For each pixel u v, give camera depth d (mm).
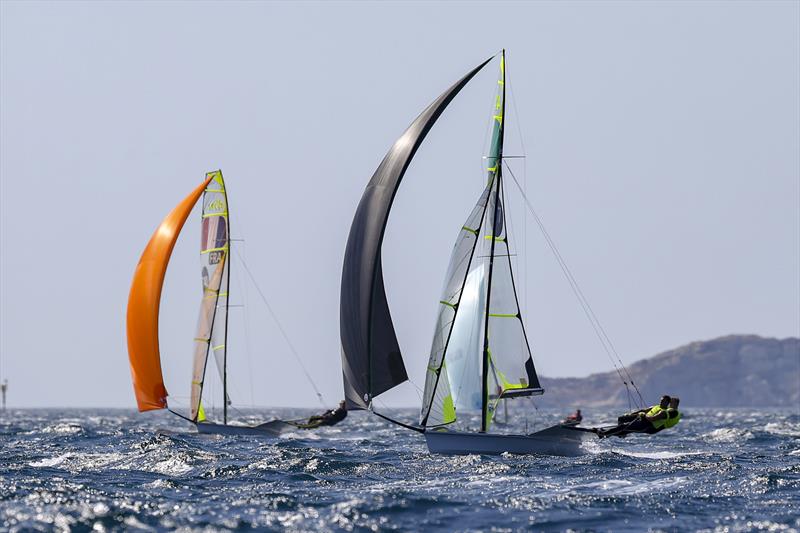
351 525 61906
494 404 99938
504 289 100562
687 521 63125
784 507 67688
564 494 73188
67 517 63312
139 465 94312
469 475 85250
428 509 66688
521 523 62531
